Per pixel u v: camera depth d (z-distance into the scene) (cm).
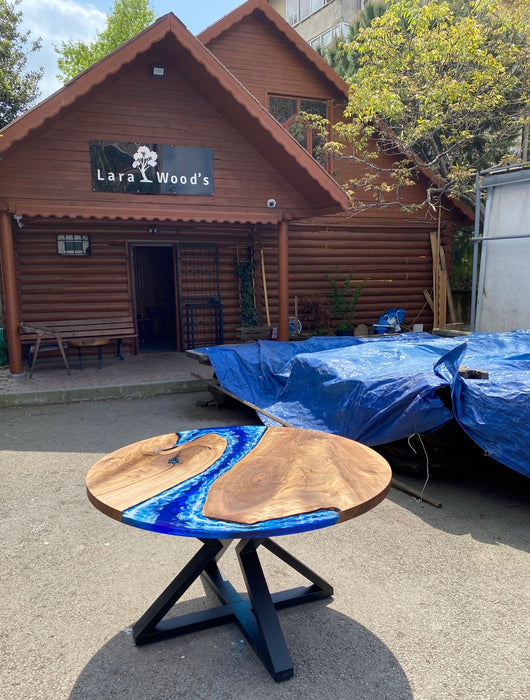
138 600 294
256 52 1169
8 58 1529
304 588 293
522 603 286
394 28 1122
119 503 214
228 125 900
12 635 265
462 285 1563
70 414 705
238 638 263
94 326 975
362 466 254
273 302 1230
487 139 1350
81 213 819
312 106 1241
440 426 423
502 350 627
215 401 743
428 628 266
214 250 1169
